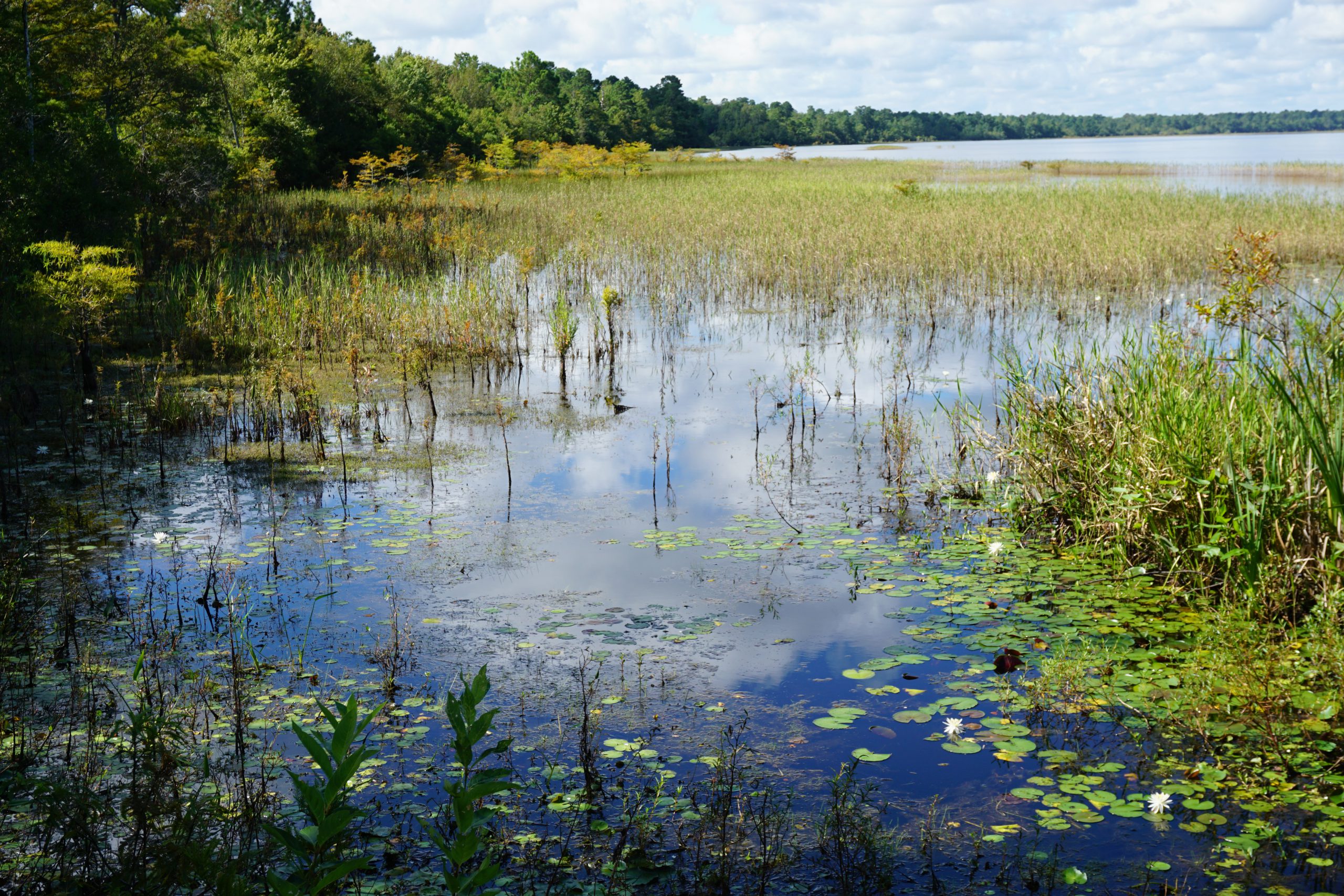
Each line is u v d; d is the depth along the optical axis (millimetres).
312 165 38344
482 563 5949
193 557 6023
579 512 6848
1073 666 4539
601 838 3398
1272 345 6684
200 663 4695
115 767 3764
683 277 16891
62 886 2961
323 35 47750
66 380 10500
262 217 23125
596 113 90125
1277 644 4738
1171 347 7195
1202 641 4852
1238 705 4227
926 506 6957
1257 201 25203
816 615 5254
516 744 3994
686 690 4453
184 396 9836
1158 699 4328
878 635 5020
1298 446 5492
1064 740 4035
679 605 5383
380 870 3199
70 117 17344
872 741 4031
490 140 59219
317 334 12094
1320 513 5160
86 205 16078
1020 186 35625
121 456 8078
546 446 8453
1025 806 3588
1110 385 7086
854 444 8383
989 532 6473
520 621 5172
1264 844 3328
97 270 12180
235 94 35469
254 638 4957
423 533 6438
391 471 7750
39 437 8547
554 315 13188
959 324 13180
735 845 3340
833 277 16094
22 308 12477
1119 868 3215
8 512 6754
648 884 3141
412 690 4449
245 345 11938
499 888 3115
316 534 6414
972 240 18594
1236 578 5359
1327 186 35625
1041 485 6711
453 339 12188
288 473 7680
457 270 17875
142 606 5324
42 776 3646
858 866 3221
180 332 12312
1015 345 11750
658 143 102688
